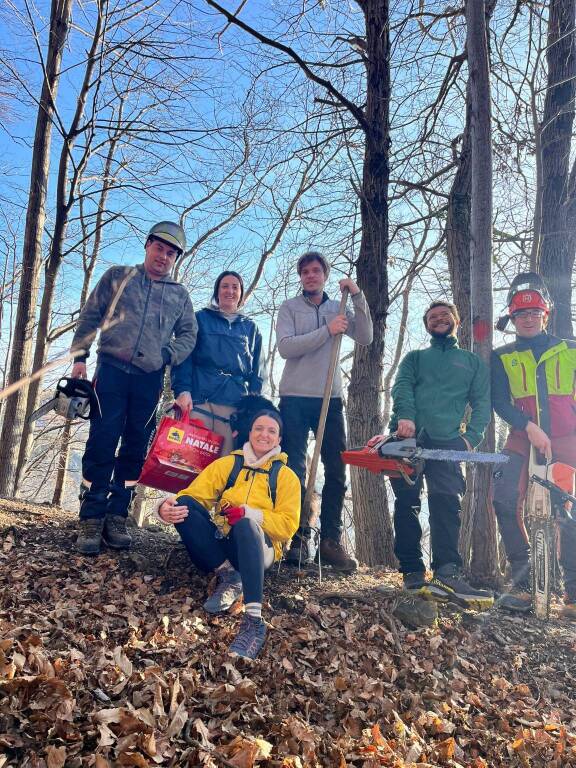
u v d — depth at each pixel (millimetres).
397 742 2602
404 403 3875
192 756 2197
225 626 3154
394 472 3775
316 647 3186
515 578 4129
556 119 6199
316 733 2549
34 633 2748
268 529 3211
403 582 3840
